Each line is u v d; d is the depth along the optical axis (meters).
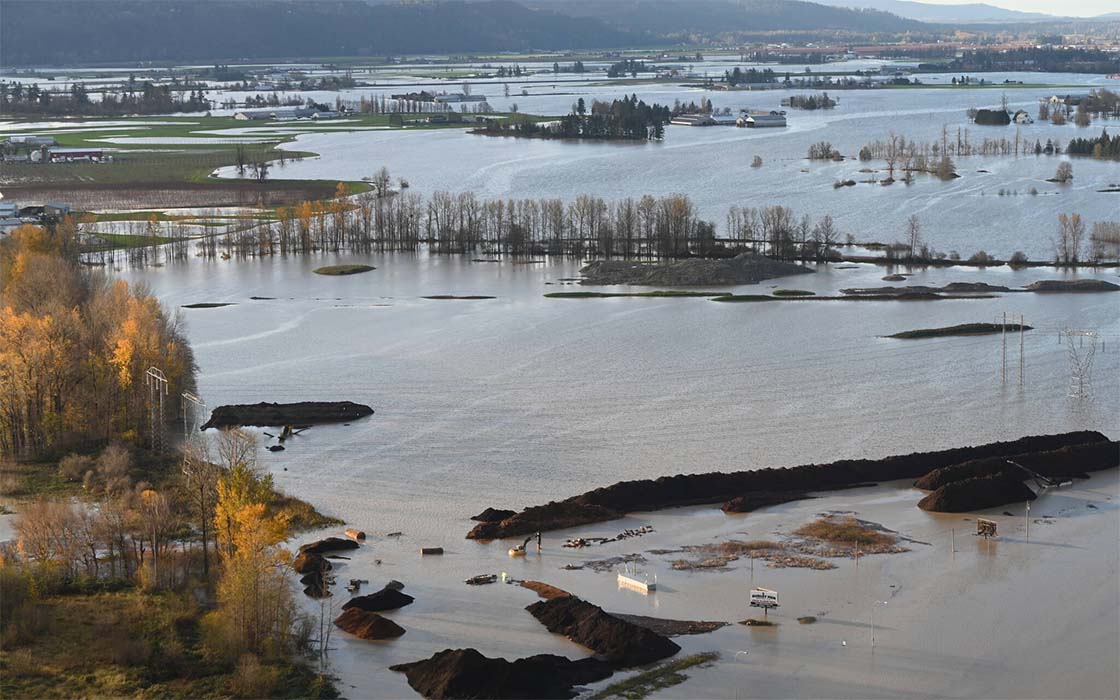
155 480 180.75
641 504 171.00
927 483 176.38
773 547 156.75
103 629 132.50
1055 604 139.88
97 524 153.88
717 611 138.88
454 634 134.38
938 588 144.12
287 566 149.75
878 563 151.25
